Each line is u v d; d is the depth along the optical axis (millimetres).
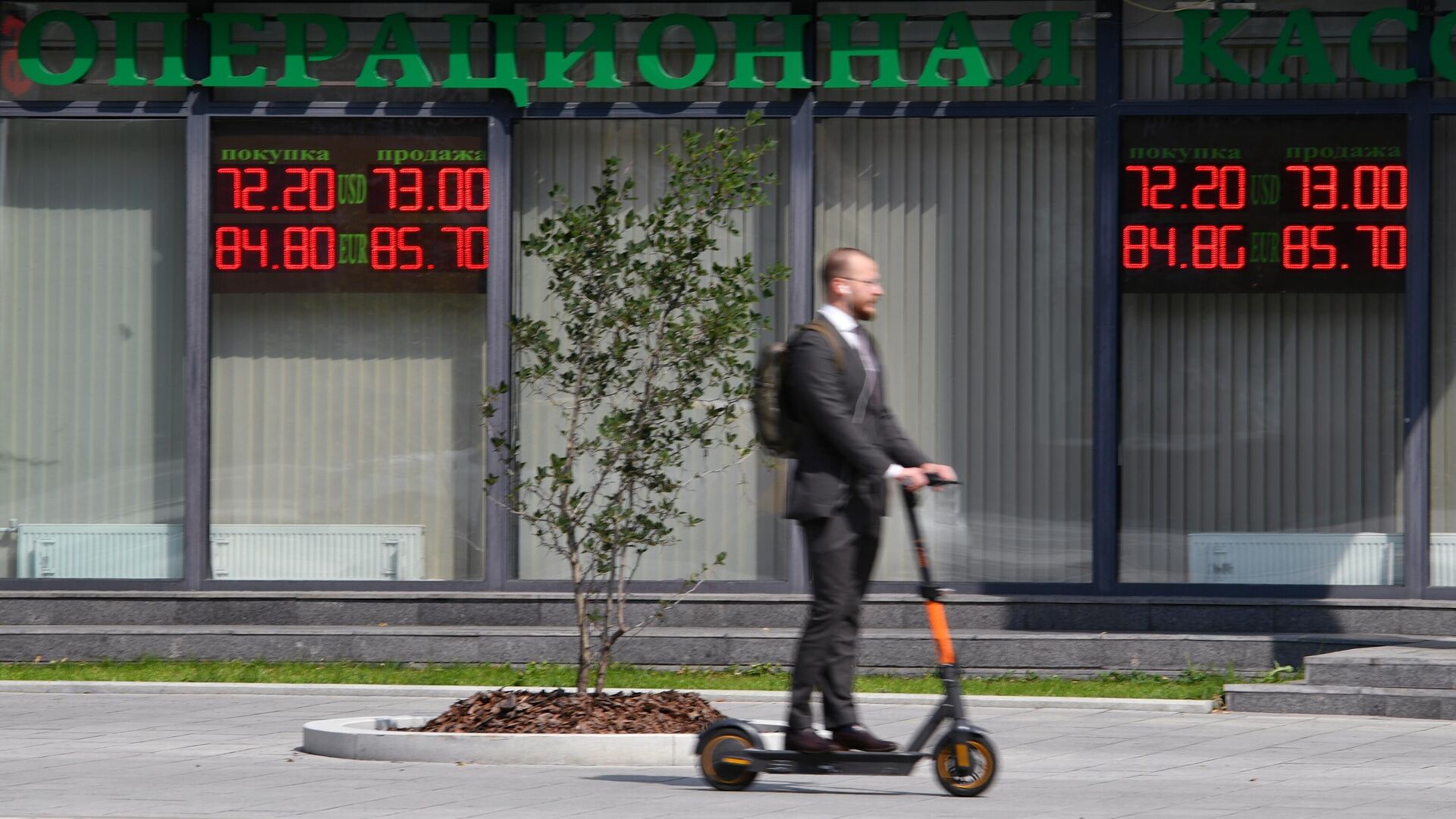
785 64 48531
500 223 49344
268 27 49469
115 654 46688
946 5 48562
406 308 49781
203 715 38406
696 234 33688
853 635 27438
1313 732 36625
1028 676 44969
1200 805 26766
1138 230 48469
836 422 26750
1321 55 47562
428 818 25109
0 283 50625
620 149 49562
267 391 50062
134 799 27078
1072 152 48750
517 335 34156
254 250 49781
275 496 50156
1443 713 38531
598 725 31922
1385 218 47812
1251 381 48438
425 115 49344
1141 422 48688
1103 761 32531
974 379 49156
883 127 49219
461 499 49812
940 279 49188
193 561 49750
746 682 43750
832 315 27469
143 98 49812
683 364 33625
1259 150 48062
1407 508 47938
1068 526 48938
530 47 49031
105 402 50531
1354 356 48188
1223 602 46906
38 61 49656
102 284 50469
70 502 50531
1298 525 48500
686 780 29234
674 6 48906
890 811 25688
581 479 49188
